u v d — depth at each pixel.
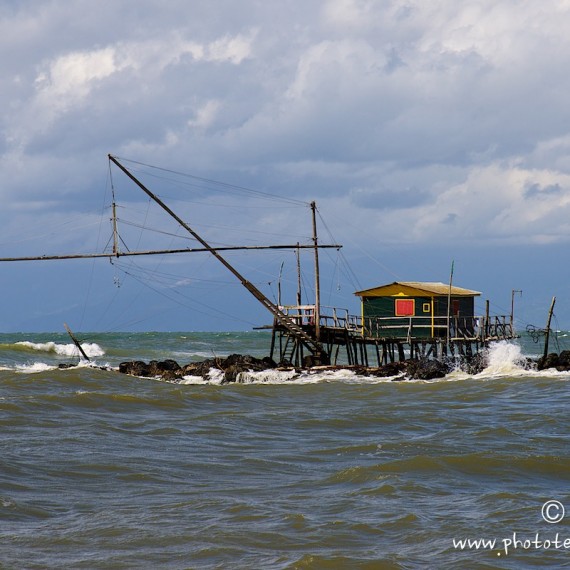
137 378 85.38
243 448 51.75
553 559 32.03
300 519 36.03
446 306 107.88
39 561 31.28
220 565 30.98
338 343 110.38
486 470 45.22
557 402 73.00
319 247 104.88
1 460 45.84
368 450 50.88
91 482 42.62
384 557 31.72
